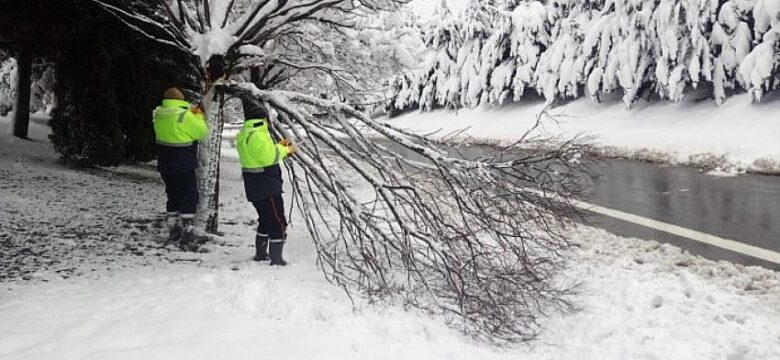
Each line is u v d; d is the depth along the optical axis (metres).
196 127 5.79
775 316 4.87
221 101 6.55
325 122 6.14
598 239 7.68
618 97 23.89
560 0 26.25
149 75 12.61
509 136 24.25
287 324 3.89
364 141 5.74
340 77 7.55
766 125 16.25
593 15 23.72
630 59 21.09
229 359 3.26
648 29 20.38
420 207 5.16
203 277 4.75
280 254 5.55
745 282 5.72
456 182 5.31
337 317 4.07
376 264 4.78
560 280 5.86
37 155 12.52
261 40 6.73
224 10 6.46
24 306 3.93
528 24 27.23
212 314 3.95
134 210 7.78
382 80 9.23
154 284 4.61
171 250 5.87
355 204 5.16
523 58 27.62
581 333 4.59
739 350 4.18
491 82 29.73
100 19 8.74
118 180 10.46
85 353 3.20
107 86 11.52
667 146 16.58
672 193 11.15
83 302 4.08
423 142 5.61
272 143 5.39
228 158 19.75
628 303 5.20
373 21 8.28
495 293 4.61
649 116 20.92
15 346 3.25
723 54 18.34
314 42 7.93
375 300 4.60
